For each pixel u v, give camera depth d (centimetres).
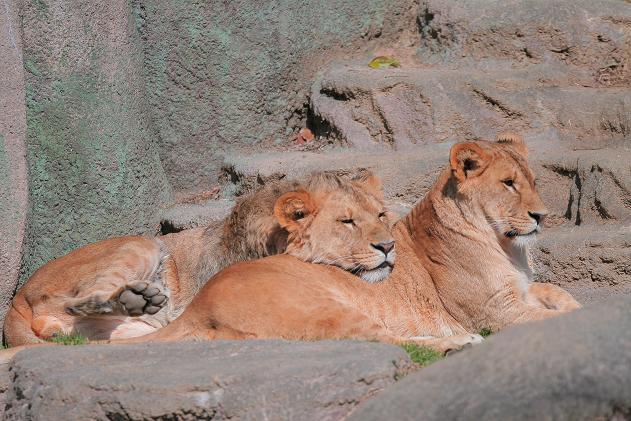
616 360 739
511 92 1691
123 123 1608
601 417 724
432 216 1255
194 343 1035
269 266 1170
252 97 1753
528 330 779
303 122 1803
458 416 731
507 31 1767
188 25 1698
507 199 1221
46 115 1546
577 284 1444
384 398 766
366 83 1714
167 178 1711
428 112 1681
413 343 1095
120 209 1609
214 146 1739
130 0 1650
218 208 1620
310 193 1240
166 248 1392
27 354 1026
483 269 1230
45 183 1555
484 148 1238
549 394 728
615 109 1631
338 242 1217
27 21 1520
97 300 1258
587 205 1511
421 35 1847
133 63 1636
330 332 1105
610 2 1794
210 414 902
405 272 1251
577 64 1747
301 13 1783
